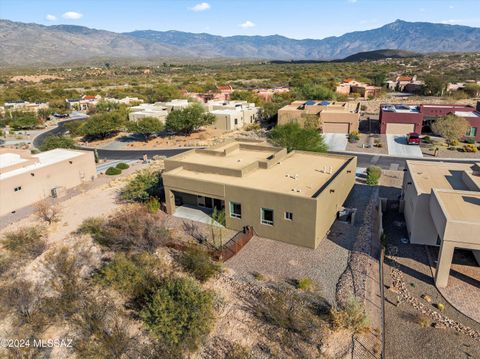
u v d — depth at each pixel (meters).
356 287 21.72
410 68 192.12
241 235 28.56
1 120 90.94
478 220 20.22
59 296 23.50
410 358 17.11
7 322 21.80
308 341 18.31
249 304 21.11
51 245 29.64
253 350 18.20
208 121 69.06
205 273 23.38
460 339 18.06
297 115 67.31
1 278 25.88
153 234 27.17
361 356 17.22
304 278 22.92
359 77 146.62
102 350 19.08
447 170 31.44
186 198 34.66
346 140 59.66
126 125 69.69
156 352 18.81
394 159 49.41
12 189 36.47
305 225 25.77
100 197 39.62
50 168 40.31
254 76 191.88
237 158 36.41
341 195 31.91
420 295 21.19
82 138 71.81
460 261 23.98
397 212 32.12
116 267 24.42
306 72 186.25
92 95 131.50
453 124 54.38
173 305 19.88
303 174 31.83
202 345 18.89
